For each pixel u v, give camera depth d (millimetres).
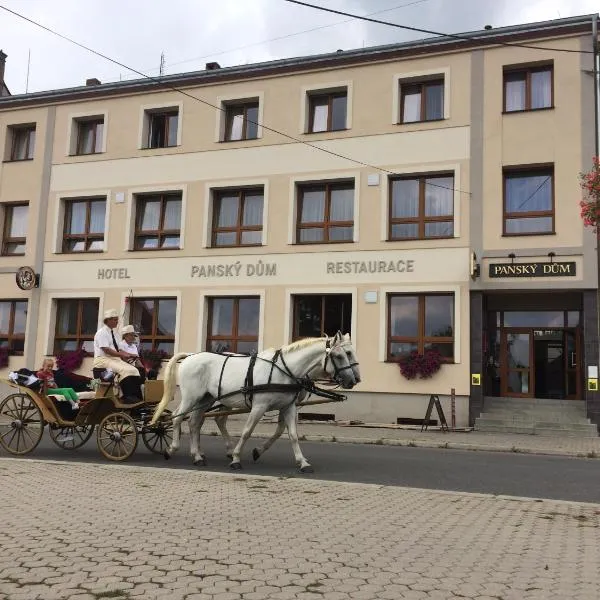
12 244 25312
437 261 19656
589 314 18109
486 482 9820
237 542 5785
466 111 19906
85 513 6863
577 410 18406
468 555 5527
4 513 6816
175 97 23422
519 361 20375
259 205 22375
